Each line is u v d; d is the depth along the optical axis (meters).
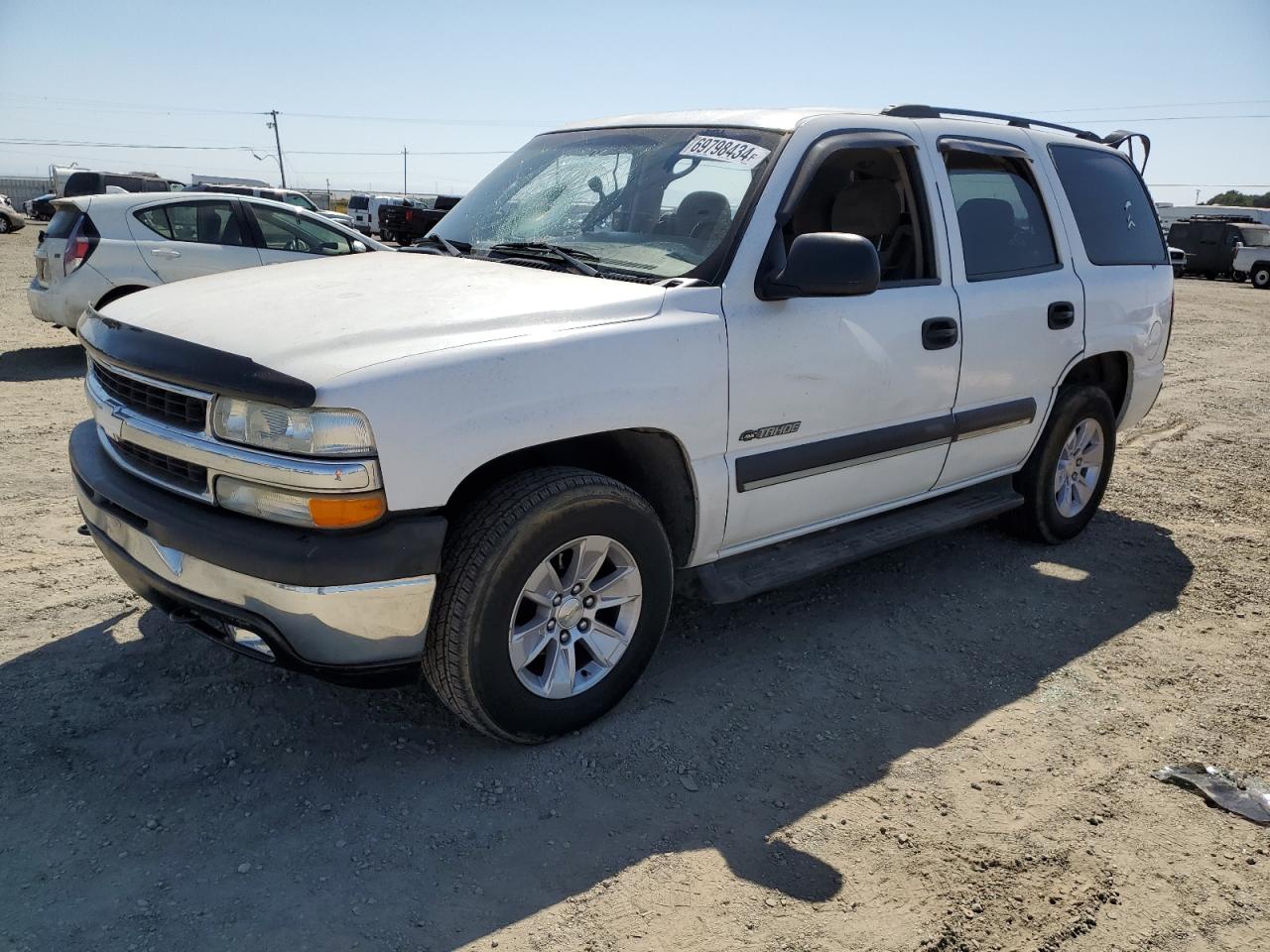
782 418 3.38
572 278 3.25
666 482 3.27
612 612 3.20
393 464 2.49
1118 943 2.38
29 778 2.73
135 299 3.27
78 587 3.96
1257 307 21.75
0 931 2.19
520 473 2.87
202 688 3.25
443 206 29.44
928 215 3.97
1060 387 4.83
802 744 3.16
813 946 2.30
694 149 3.66
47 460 5.70
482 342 2.69
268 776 2.81
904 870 2.58
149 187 28.55
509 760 2.96
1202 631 4.21
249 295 3.07
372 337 2.64
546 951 2.23
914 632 4.04
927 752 3.16
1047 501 4.92
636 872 2.51
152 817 2.61
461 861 2.52
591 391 2.83
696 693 3.44
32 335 10.44
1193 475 6.74
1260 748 3.29
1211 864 2.69
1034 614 4.28
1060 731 3.33
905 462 3.97
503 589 2.73
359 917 2.30
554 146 4.20
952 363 3.98
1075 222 4.78
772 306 3.30
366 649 2.61
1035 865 2.64
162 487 2.78
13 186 57.75
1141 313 5.10
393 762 2.92
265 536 2.52
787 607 4.21
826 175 3.92
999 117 4.68
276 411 2.47
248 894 2.35
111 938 2.19
